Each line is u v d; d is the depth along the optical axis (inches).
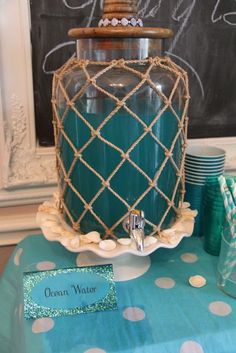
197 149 27.5
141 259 22.5
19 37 25.3
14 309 22.0
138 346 16.9
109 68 18.1
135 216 18.7
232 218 20.2
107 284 19.6
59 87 20.1
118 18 18.2
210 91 30.0
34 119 27.4
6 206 29.3
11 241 30.1
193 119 30.3
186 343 17.2
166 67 19.6
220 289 20.9
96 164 19.0
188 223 22.0
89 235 19.5
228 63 29.6
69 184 20.4
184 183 24.5
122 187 19.2
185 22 27.7
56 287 19.1
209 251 24.7
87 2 25.7
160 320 18.5
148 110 18.7
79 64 18.9
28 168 28.1
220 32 28.6
